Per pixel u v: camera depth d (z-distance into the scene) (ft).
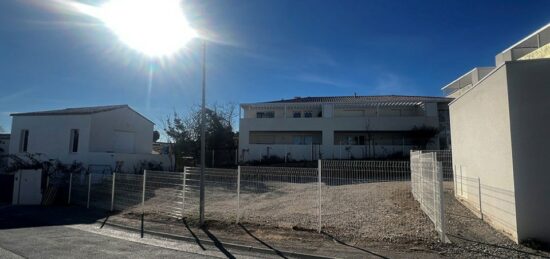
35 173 59.47
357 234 27.99
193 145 106.11
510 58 56.75
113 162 80.18
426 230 27.81
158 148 137.49
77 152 83.92
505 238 25.86
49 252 24.58
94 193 53.36
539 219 24.59
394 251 23.84
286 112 120.57
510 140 25.71
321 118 111.04
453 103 42.39
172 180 39.52
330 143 109.50
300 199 41.50
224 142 110.93
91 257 23.17
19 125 91.15
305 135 117.39
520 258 21.97
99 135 86.69
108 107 94.58
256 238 28.35
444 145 110.63
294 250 24.72
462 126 38.34
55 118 87.40
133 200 44.75
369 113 119.03
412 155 42.39
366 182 51.52
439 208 26.17
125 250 25.23
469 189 35.55
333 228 29.84
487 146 30.32
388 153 103.09
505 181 26.63
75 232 32.68
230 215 36.09
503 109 26.84
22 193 58.39
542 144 25.07
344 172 54.39
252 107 121.39
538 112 25.31
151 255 23.79
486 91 30.53
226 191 42.91
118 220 38.47
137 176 44.52
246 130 113.19
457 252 23.24
